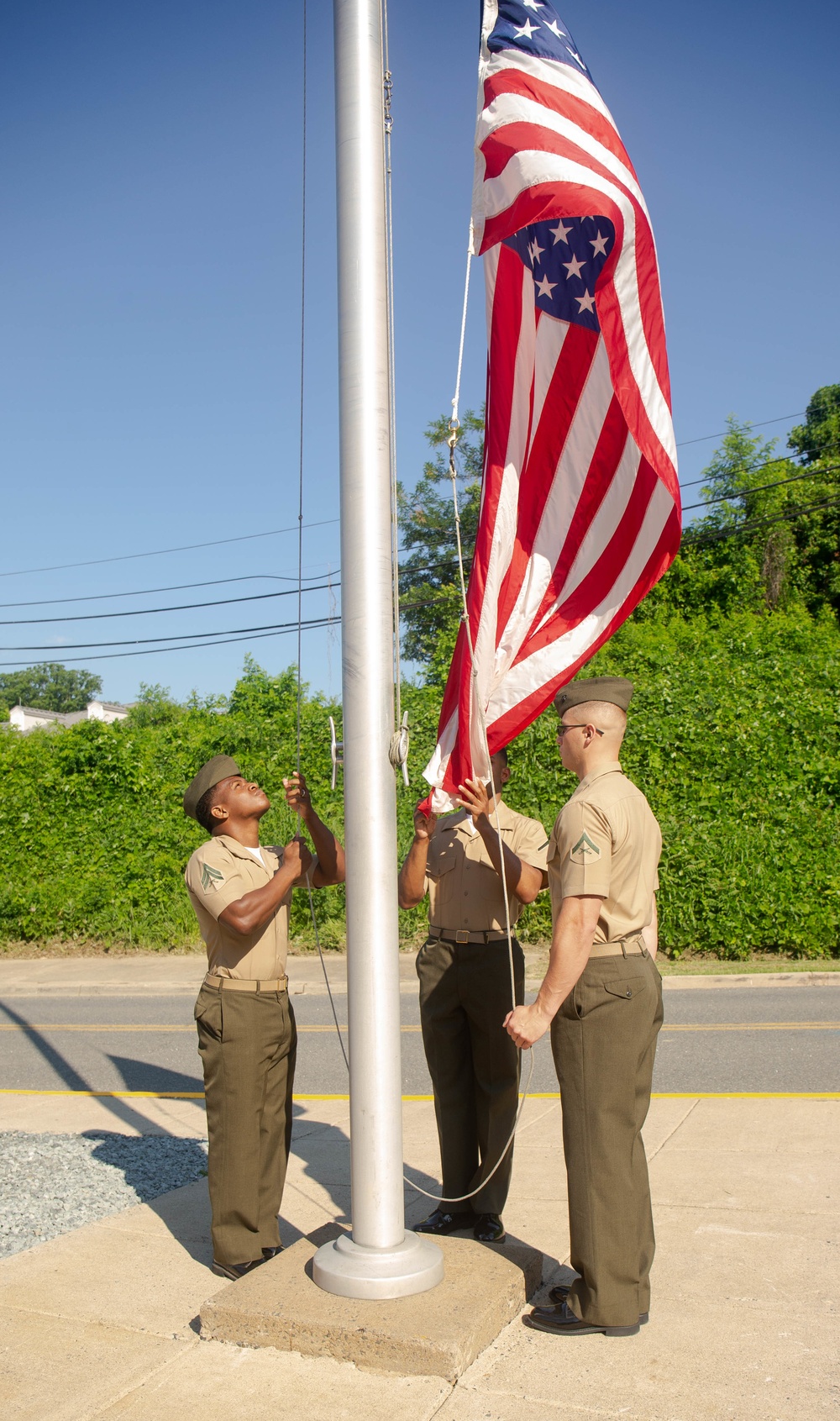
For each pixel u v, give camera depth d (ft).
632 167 12.23
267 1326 10.08
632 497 12.60
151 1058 28.30
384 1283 10.28
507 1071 13.12
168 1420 8.83
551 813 45.65
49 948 51.44
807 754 44.27
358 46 11.33
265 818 50.98
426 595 95.61
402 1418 8.77
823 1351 9.86
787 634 59.36
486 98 12.09
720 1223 13.34
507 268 12.79
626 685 11.48
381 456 11.23
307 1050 28.35
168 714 112.06
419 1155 17.15
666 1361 9.71
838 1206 13.83
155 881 51.19
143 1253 12.97
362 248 11.26
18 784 53.93
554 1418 8.73
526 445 12.88
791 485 105.81
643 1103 10.50
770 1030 28.07
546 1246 12.88
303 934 48.11
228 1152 12.09
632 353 12.08
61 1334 10.62
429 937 13.73
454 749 12.36
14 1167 16.93
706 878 41.73
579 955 10.03
